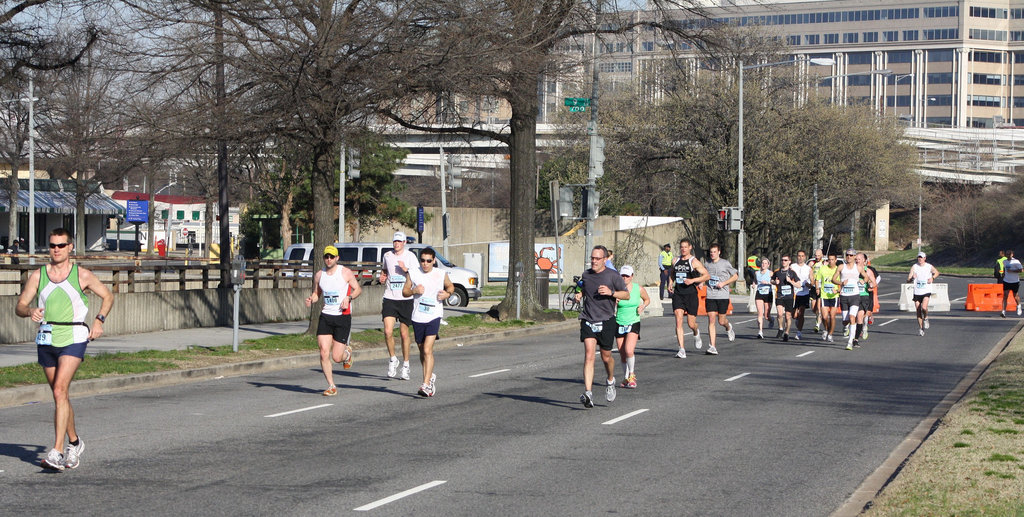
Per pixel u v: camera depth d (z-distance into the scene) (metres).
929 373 26.69
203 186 89.25
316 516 11.43
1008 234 132.12
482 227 88.50
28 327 30.33
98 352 27.20
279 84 29.42
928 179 156.25
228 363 26.30
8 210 100.50
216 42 29.03
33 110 62.75
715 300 31.48
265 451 15.40
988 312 54.19
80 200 90.06
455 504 12.11
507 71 32.91
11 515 11.28
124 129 29.84
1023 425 17.02
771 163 78.50
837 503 12.38
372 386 23.61
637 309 23.22
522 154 42.03
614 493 12.79
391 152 79.75
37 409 19.50
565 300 52.97
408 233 87.38
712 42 41.41
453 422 18.36
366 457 14.99
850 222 110.62
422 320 21.58
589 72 44.66
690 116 78.50
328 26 28.86
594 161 45.44
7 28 26.25
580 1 36.09
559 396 21.95
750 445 16.31
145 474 13.63
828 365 28.59
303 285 46.38
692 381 24.78
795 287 36.34
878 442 16.66
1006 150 177.12
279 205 78.94
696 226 85.12
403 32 29.98
